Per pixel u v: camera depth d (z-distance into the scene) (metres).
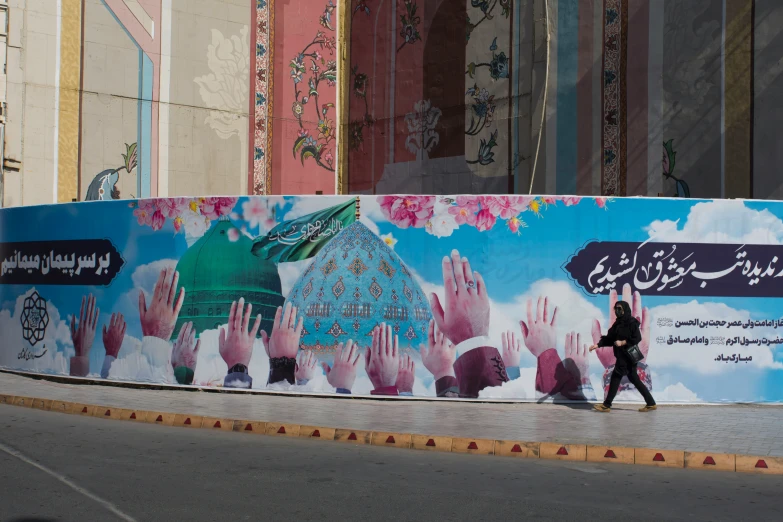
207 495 6.35
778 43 12.86
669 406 10.96
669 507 6.26
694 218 11.23
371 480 6.96
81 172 17.08
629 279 11.14
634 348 10.48
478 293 11.16
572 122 15.41
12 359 13.43
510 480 7.09
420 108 18.28
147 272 12.08
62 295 12.76
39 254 13.05
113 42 17.55
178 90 18.33
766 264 11.30
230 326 11.67
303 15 19.89
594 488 6.85
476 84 17.11
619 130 14.75
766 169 12.90
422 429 8.94
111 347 12.27
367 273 11.34
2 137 16.12
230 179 18.94
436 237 11.24
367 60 19.53
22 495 6.28
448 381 11.12
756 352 11.22
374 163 19.22
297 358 11.45
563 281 11.14
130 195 17.70
